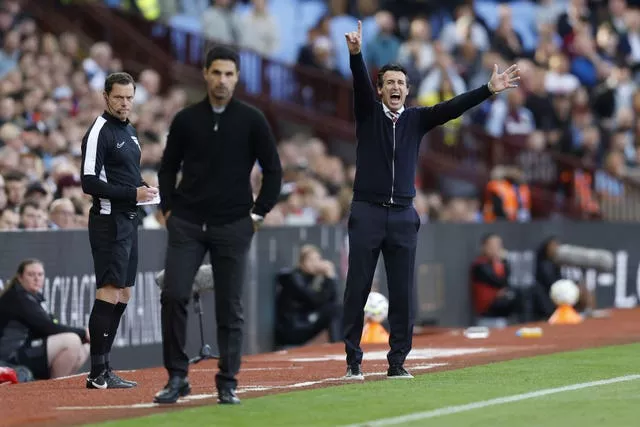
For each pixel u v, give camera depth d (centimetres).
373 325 4953
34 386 3406
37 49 6562
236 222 2823
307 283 5062
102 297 3322
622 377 3434
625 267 6950
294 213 5744
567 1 9306
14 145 4953
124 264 3319
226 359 2847
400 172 3366
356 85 3353
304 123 7712
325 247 5325
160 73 7425
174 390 2883
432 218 6612
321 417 2705
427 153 7744
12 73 5644
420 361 3953
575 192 7656
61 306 4056
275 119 7669
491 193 7019
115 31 7369
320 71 7800
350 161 7744
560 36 8825
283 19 8881
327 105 7812
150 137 5625
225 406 2844
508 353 4188
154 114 6106
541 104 8081
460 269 6078
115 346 4203
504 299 6119
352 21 8669
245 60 7600
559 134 8006
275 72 7700
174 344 2855
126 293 3397
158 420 2667
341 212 6066
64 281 4072
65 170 4634
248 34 7800
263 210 2883
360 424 2616
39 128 5434
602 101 8400
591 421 2664
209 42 7612
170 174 2844
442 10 8875
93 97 5994
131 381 3547
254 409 2809
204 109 2817
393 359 3431
